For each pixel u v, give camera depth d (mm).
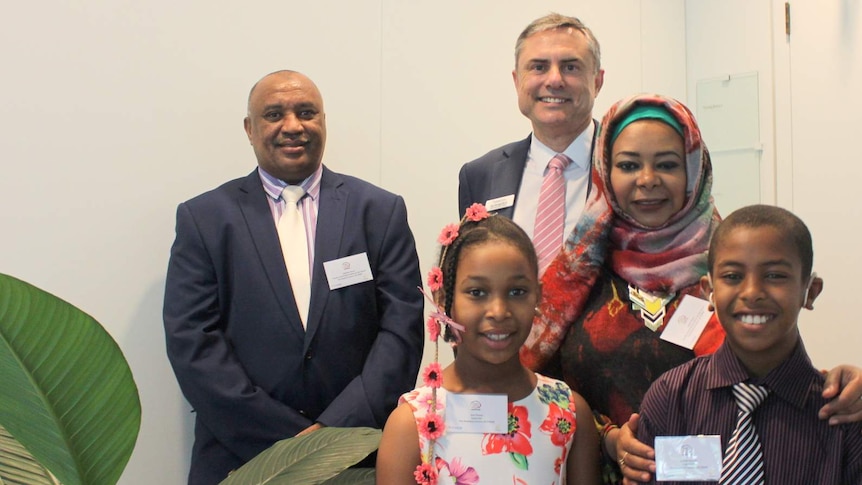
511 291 1658
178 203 2836
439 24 3410
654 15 4031
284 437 2252
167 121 2807
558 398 1711
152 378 2783
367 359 2379
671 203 1813
